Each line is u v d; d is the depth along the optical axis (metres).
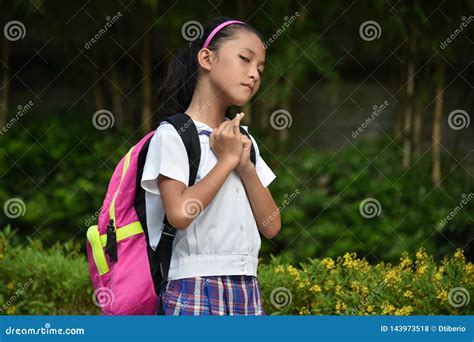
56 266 9.72
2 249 10.14
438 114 15.49
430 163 15.35
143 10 15.43
